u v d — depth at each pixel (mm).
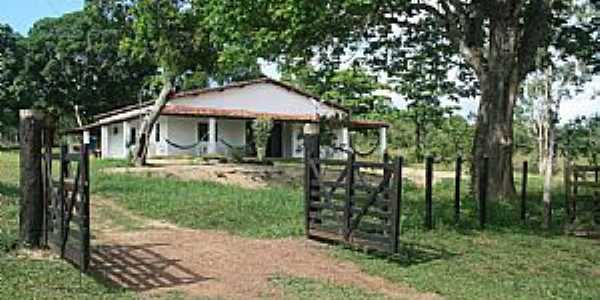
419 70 22516
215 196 18562
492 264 11586
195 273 10172
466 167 39000
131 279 9609
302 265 10945
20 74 57906
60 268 9734
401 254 11828
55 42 58250
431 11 19266
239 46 16797
